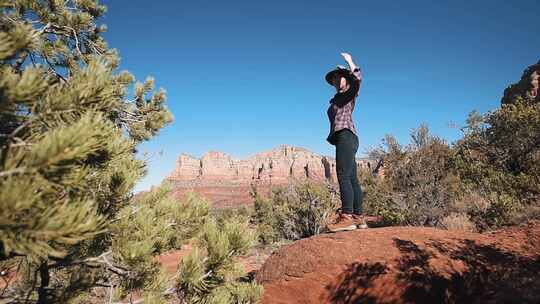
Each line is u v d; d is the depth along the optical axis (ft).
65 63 21.24
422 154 46.29
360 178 57.26
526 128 51.21
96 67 5.93
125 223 9.07
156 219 10.41
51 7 21.25
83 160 6.45
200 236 9.84
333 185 71.67
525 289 14.15
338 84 15.93
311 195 66.44
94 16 25.45
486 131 58.18
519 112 53.36
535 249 17.24
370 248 19.29
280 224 68.74
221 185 572.10
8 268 9.99
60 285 10.44
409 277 16.81
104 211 8.50
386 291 17.02
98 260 8.66
